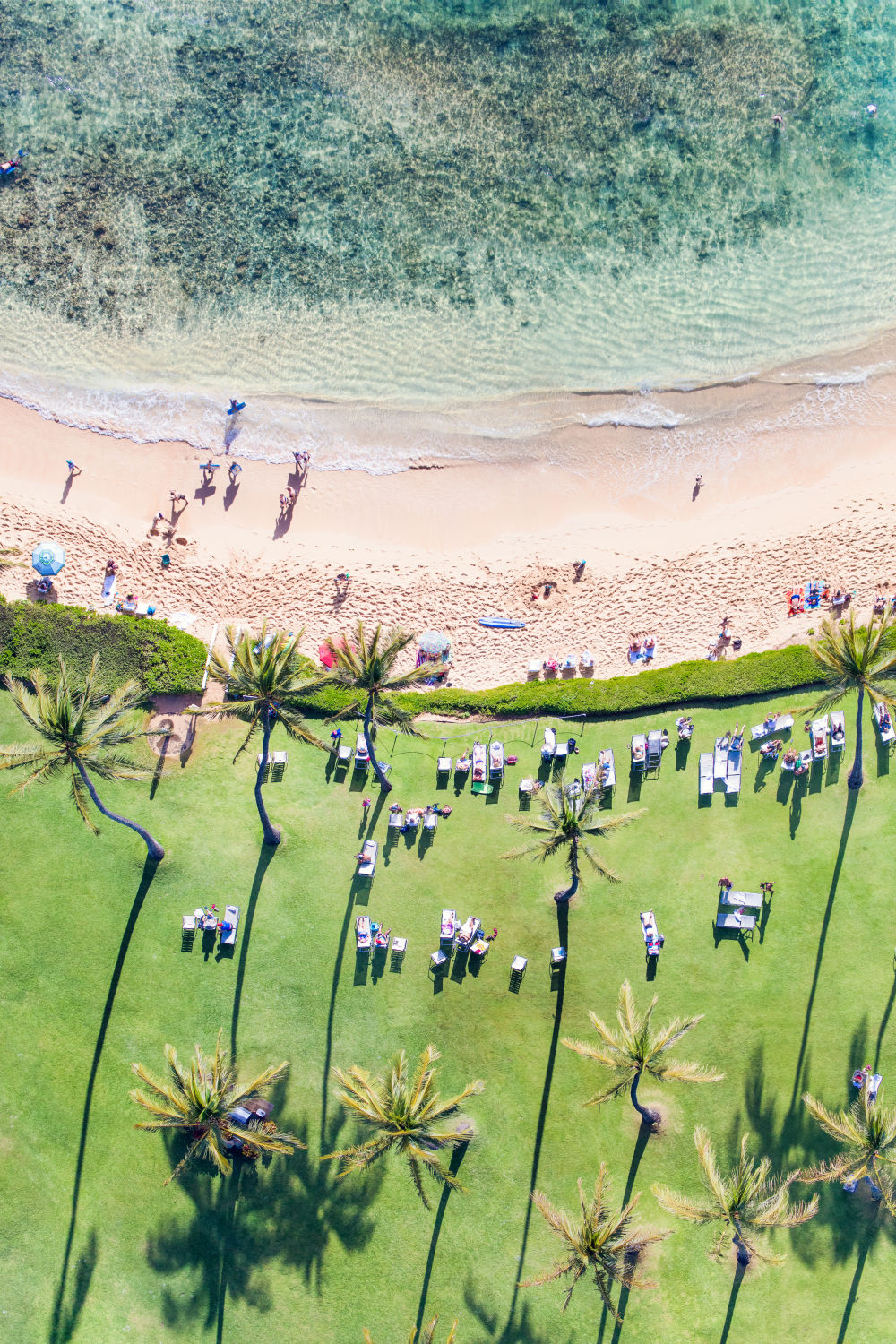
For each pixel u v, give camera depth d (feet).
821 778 138.82
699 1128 125.18
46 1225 134.00
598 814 138.62
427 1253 132.67
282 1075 134.92
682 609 148.25
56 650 142.82
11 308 162.20
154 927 137.69
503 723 142.41
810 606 147.02
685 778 139.74
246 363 161.07
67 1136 135.23
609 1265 118.52
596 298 162.20
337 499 157.28
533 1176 133.69
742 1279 132.36
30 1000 136.98
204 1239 133.39
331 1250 132.98
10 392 159.94
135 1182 134.31
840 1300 131.64
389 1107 115.96
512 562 152.87
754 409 158.92
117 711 119.96
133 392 160.04
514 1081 134.92
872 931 136.05
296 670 115.65
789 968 135.85
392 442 159.02
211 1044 135.85
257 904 137.80
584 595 150.00
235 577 151.53
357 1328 131.85
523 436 158.92
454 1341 131.54
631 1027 117.91
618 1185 133.69
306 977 136.77
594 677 145.18
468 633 148.87
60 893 138.31
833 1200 133.08
